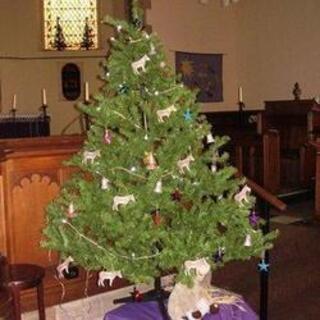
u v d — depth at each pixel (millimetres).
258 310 3205
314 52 8352
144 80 2225
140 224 2074
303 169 6867
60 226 2275
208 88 9156
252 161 6371
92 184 2277
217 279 3695
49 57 10070
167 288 2648
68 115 10047
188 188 2232
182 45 8789
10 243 3234
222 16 9359
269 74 9070
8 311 2248
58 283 3270
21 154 3225
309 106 7184
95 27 9922
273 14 8922
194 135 2203
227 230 2277
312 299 3412
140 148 2141
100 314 3281
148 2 8297
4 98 10008
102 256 2148
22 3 10031
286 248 4395
